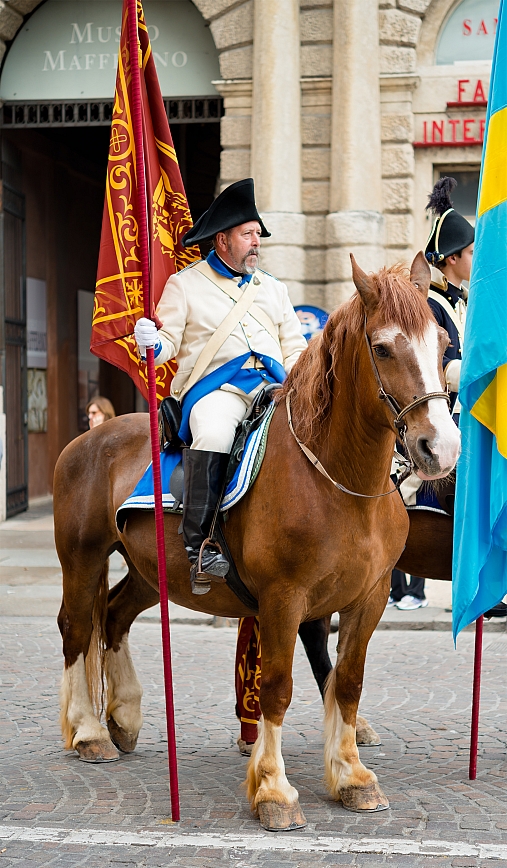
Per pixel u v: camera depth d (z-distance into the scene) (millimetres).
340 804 4426
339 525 4051
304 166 12008
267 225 11805
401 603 8766
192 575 4297
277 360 4652
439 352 3635
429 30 11906
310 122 11969
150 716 5855
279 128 11812
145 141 4859
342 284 11719
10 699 6184
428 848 3914
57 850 3936
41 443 16531
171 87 12625
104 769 4941
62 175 17547
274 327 4719
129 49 4609
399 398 3604
